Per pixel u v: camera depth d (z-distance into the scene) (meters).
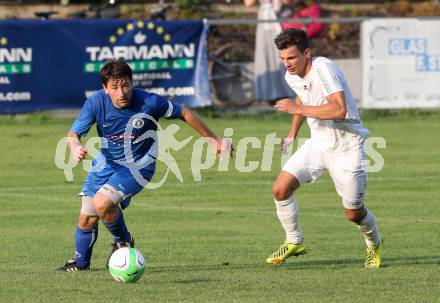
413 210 27.97
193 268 19.95
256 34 44.84
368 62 44.94
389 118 45.50
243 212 27.86
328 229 25.19
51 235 24.44
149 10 54.06
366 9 59.81
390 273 18.97
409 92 45.41
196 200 29.77
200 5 57.16
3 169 34.78
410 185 32.19
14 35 41.00
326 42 46.34
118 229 19.02
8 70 41.09
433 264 20.22
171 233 24.67
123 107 18.41
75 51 41.75
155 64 42.66
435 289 17.16
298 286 17.38
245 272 19.23
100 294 16.50
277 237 24.16
